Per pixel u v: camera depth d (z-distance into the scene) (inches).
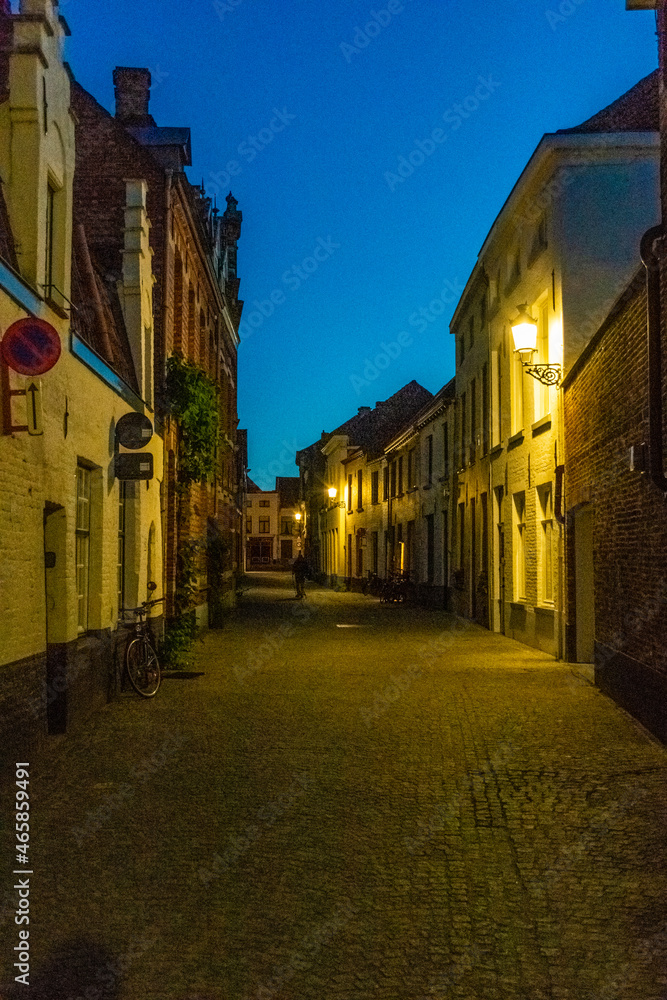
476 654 677.9
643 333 378.9
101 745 347.6
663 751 338.0
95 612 434.9
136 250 548.1
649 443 361.4
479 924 183.8
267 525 4072.3
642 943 174.4
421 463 1327.5
